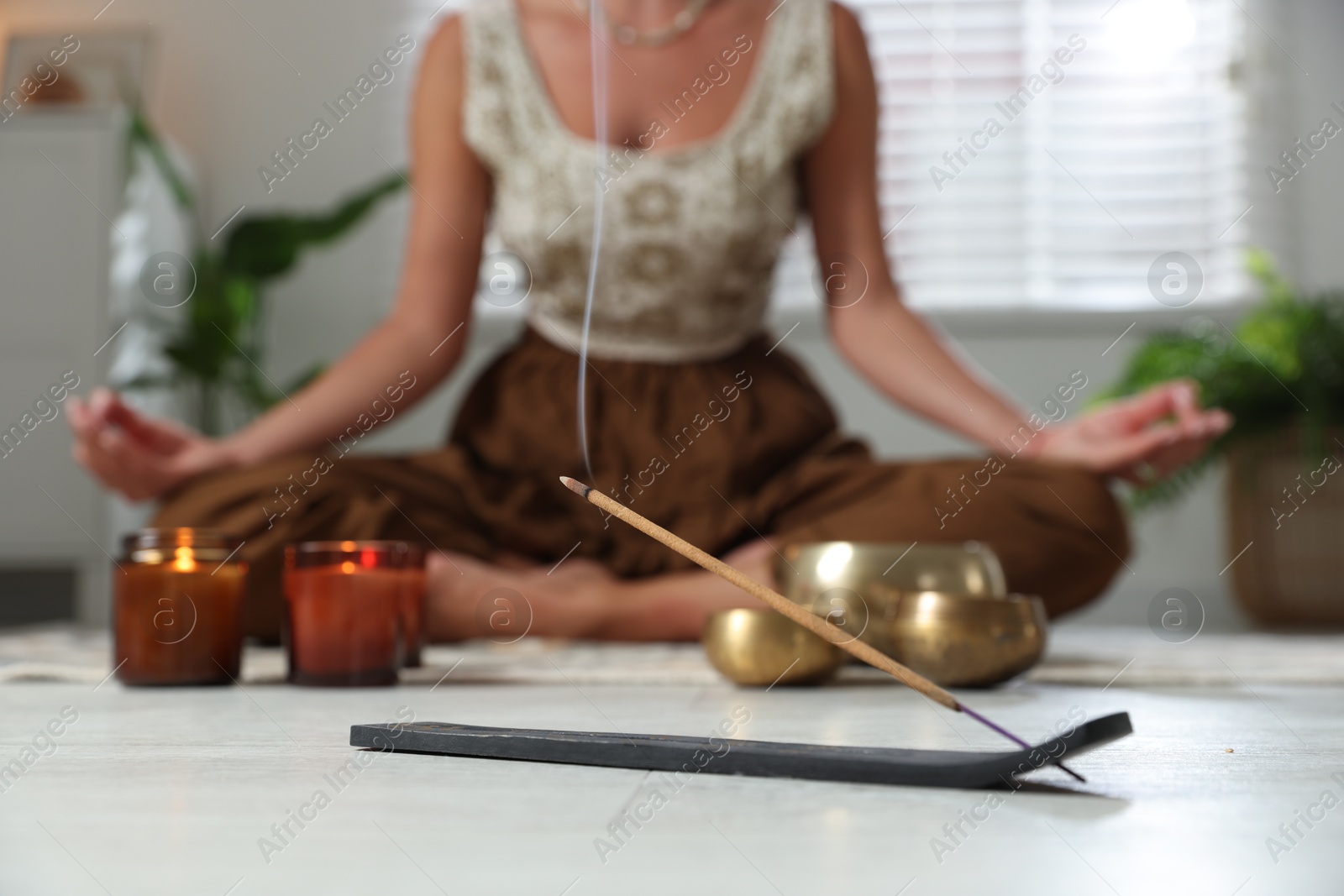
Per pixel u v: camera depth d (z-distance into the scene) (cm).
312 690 102
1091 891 32
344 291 339
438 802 46
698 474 168
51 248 278
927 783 49
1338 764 58
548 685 108
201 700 93
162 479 157
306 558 104
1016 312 333
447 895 32
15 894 32
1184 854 37
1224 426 153
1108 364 331
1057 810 45
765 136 180
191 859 36
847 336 181
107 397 154
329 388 171
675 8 186
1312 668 128
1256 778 54
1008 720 80
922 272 339
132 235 294
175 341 292
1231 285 335
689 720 79
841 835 40
